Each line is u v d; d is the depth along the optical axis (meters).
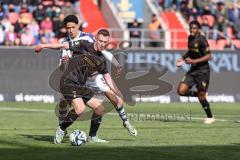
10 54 76.62
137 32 89.38
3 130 42.19
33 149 31.77
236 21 95.62
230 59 83.38
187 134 40.16
